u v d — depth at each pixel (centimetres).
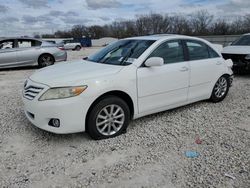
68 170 317
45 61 1191
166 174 307
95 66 429
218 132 425
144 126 449
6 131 427
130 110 427
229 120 480
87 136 407
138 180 297
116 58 456
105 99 384
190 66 495
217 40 2591
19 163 333
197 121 474
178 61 482
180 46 492
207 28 5375
